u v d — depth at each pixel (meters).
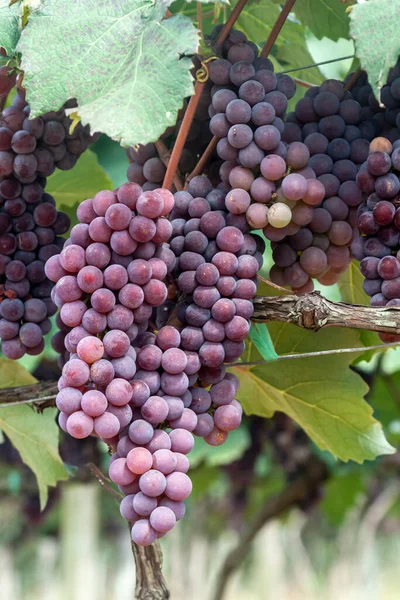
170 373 0.88
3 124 1.01
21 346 1.01
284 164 0.93
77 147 1.04
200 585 3.92
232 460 2.19
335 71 1.54
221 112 0.94
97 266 0.87
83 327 0.87
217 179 1.02
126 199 0.87
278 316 0.95
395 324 0.93
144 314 0.88
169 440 0.86
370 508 2.72
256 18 1.28
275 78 0.95
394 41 0.86
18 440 1.28
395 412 2.06
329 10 1.21
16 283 1.01
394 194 0.93
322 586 4.60
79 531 2.92
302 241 0.98
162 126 0.85
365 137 1.00
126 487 0.86
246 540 2.09
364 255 0.95
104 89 0.89
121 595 4.13
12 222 1.01
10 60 0.97
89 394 0.84
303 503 2.11
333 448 1.23
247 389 1.26
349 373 1.16
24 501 2.24
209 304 0.91
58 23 0.89
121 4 0.91
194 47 0.86
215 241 0.94
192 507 3.33
